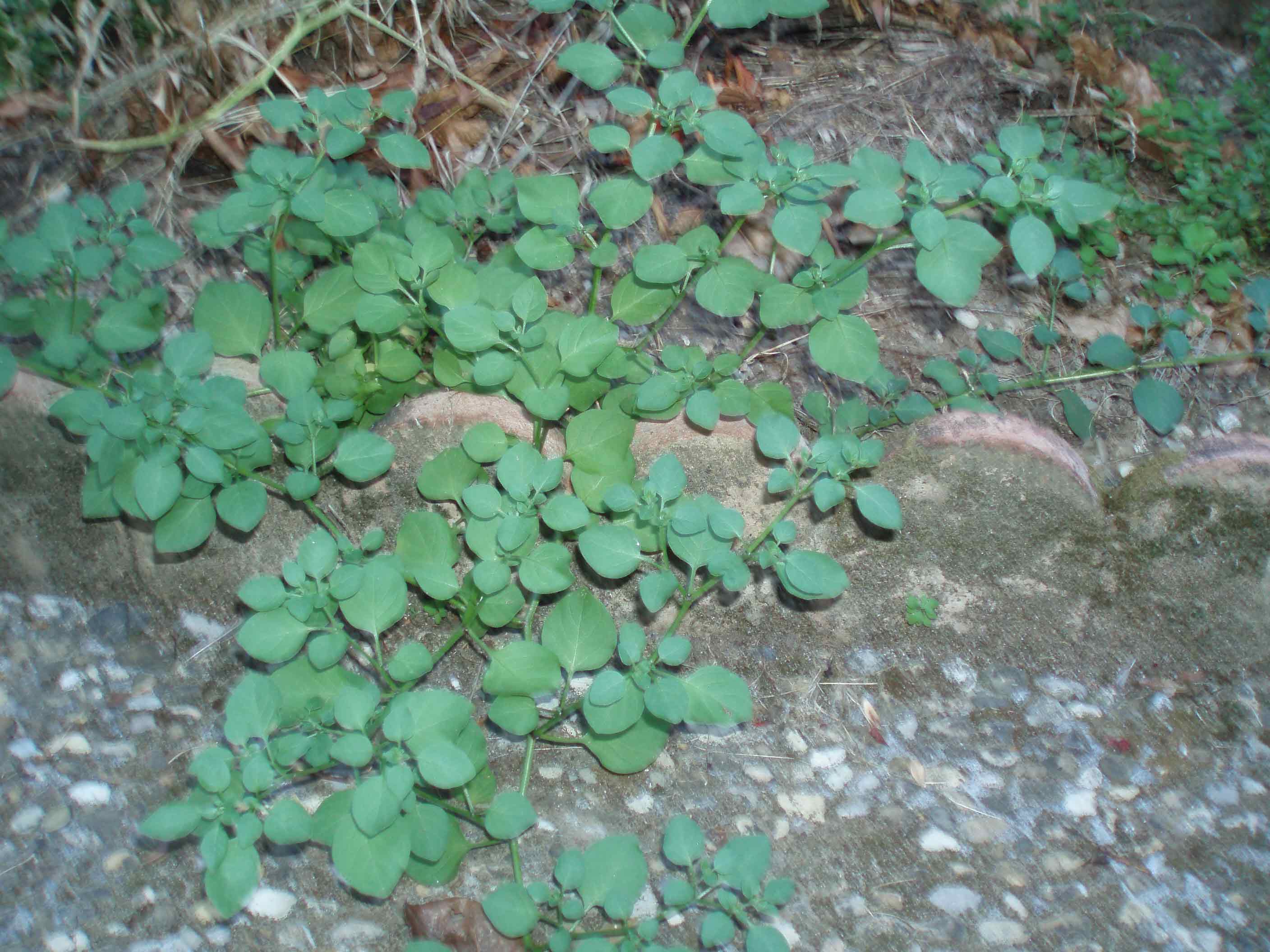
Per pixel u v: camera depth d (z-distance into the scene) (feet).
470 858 1.70
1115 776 1.89
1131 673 2.03
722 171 1.77
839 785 1.85
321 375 1.91
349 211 1.78
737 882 1.52
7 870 1.64
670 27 1.79
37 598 1.96
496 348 1.88
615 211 1.77
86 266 1.70
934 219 1.59
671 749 1.87
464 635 1.93
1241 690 2.03
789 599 2.00
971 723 1.95
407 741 1.52
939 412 2.03
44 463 1.91
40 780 1.74
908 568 2.00
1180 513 2.00
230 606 1.96
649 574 1.79
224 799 1.49
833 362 1.76
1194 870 1.77
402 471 1.91
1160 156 2.68
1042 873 1.75
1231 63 3.11
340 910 1.64
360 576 1.62
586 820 1.77
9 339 1.94
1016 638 2.04
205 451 1.62
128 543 1.94
